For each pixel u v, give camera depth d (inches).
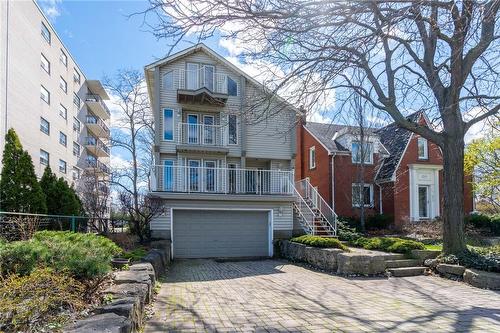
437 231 670.5
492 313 225.9
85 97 1348.4
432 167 829.2
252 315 220.1
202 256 580.1
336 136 880.3
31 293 143.7
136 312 169.8
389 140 910.4
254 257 584.7
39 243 204.7
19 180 567.2
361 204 733.3
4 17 697.6
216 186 612.4
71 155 1167.6
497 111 355.9
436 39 265.0
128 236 508.1
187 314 221.0
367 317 216.7
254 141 687.1
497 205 820.6
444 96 372.2
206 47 664.4
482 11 161.6
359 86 298.2
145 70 647.1
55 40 1003.3
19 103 763.4
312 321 208.4
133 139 974.4
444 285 320.8
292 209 631.2
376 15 179.3
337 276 374.6
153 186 575.5
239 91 681.0
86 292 183.5
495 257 342.3
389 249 420.8
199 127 662.5
